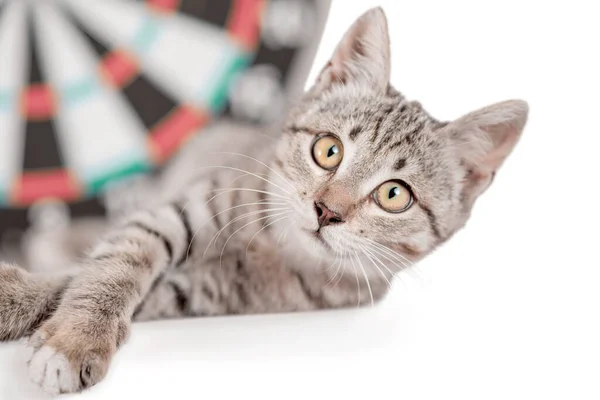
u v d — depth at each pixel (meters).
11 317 0.41
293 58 0.50
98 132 0.48
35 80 0.48
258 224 0.46
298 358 0.42
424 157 0.46
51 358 0.37
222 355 0.41
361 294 0.48
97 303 0.40
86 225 0.49
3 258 0.48
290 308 0.48
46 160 0.48
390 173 0.45
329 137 0.45
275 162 0.47
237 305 0.47
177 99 0.49
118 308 0.40
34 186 0.48
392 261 0.46
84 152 0.48
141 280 0.43
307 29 0.49
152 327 0.44
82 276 0.42
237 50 0.49
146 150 0.49
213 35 0.49
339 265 0.46
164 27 0.48
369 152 0.45
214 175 0.48
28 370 0.38
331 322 0.46
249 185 0.47
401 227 0.45
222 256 0.47
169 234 0.46
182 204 0.47
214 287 0.47
